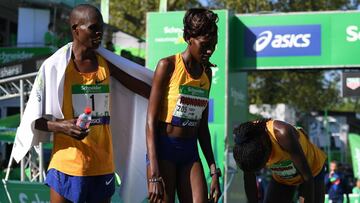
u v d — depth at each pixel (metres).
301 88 44.41
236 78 21.81
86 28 7.53
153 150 7.69
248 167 8.04
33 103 7.54
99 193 7.85
